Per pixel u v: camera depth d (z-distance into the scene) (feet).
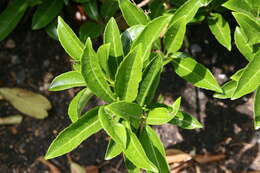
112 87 1.89
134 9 2.06
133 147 1.77
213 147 2.81
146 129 1.87
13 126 2.88
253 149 2.79
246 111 2.82
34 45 2.95
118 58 1.87
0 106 2.89
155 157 1.86
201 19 2.28
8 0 2.83
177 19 1.94
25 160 2.84
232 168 2.78
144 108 1.87
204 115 2.84
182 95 2.85
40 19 2.51
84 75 1.75
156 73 1.84
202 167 2.79
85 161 2.82
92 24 2.49
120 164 2.81
